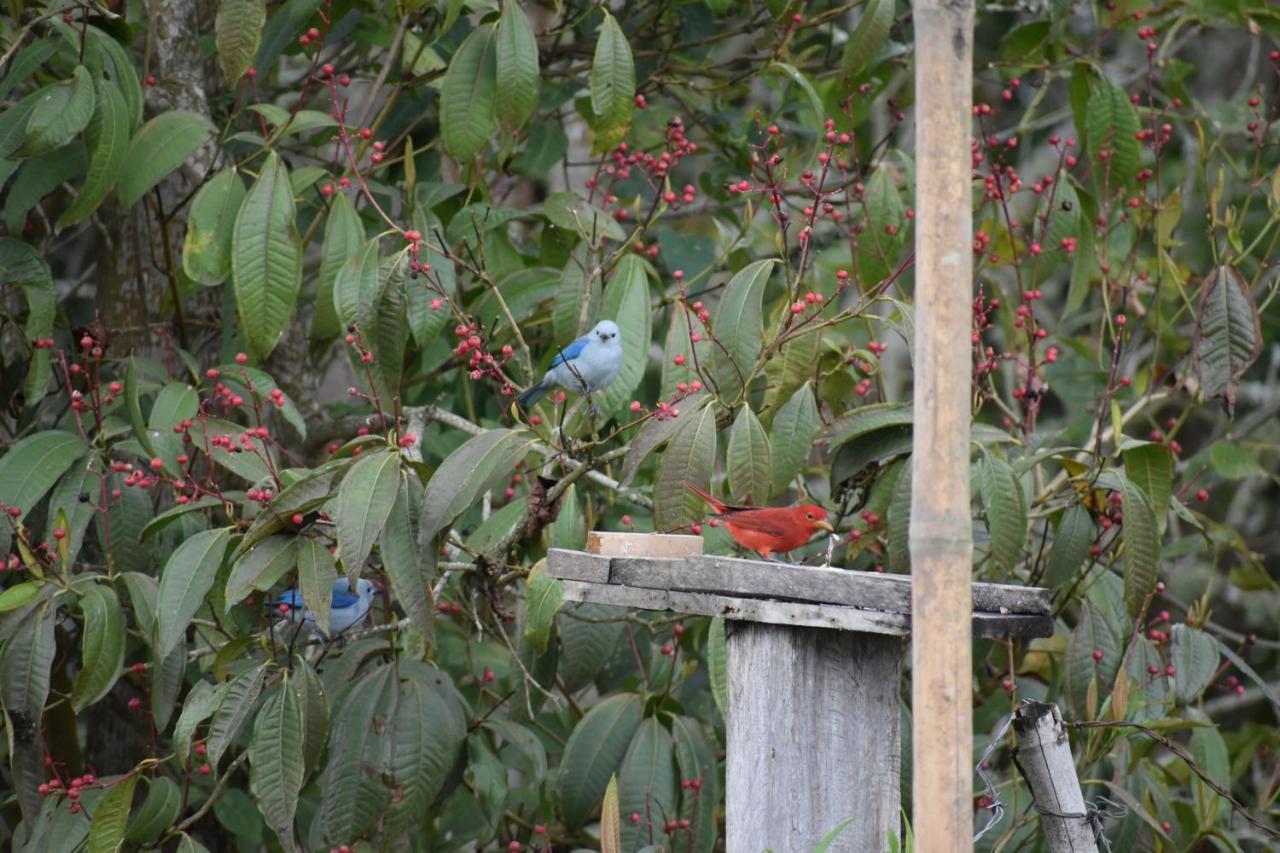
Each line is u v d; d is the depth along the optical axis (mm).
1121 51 18797
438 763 9453
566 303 10359
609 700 10273
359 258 9305
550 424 10906
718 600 6953
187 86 11586
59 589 9164
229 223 9984
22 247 10328
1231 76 21234
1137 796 10414
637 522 11984
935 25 5469
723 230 13086
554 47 13180
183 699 11586
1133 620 9289
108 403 10578
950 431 5535
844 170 11594
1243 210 11188
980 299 9789
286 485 9055
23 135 9977
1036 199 11664
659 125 14406
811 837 6793
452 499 8406
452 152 10344
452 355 11531
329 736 9906
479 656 12680
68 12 10336
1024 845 10328
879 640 6871
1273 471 18422
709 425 8656
